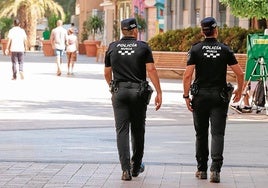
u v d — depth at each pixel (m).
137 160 17.09
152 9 79.62
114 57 16.72
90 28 102.25
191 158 19.59
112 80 16.84
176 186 16.14
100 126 25.98
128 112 16.78
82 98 35.88
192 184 16.36
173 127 25.91
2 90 39.84
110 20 102.00
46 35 116.00
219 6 61.56
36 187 15.80
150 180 16.75
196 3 67.06
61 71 57.53
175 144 22.02
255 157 19.86
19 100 34.72
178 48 50.09
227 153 20.45
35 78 49.12
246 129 25.62
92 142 22.27
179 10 70.56
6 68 61.28
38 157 19.55
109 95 37.56
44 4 112.06
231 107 30.06
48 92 38.88
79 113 29.78
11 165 18.34
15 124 26.36
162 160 19.27
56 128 25.41
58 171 17.62
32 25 111.19
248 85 29.89
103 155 19.94
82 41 104.12
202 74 16.56
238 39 47.81
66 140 22.66
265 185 16.31
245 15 39.44
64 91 39.56
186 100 16.81
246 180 16.84
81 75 52.97
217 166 16.53
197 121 16.83
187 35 49.94
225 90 16.56
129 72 16.64
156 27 76.81
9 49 47.34
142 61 16.70
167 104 33.38
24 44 47.62
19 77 49.91
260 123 27.33
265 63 29.48
